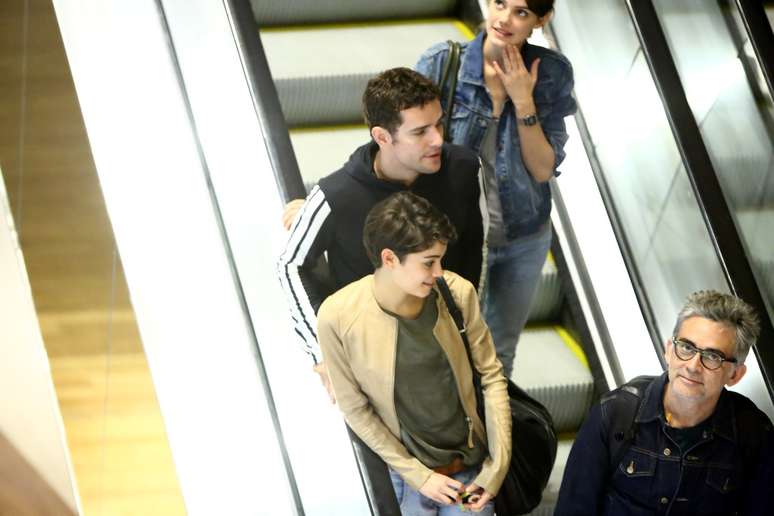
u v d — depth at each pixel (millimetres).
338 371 11117
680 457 10453
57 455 14641
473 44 12461
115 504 14617
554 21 15719
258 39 13664
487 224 12047
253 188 12984
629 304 14477
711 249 13211
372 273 11500
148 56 14312
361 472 11461
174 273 13352
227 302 13289
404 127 10945
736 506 10680
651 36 13773
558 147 13055
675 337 10281
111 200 13586
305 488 12117
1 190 14906
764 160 14031
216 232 13469
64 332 14836
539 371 14359
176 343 13125
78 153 15508
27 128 15781
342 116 16031
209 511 12656
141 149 13805
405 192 10883
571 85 12883
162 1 14602
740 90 14078
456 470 11453
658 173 13945
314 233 11297
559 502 10781
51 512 14641
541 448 11469
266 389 12984
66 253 14930
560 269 14805
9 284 14664
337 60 16188
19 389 14688
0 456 14711
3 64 16297
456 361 11141
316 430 12375
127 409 14812
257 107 12977
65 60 16328
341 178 11297
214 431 12938
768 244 13898
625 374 14016
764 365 12672
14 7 16547
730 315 10109
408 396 11141
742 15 13992
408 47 16672
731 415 10469
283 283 11578
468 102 12578
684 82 13922
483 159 12820
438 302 11062
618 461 10555
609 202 14969
